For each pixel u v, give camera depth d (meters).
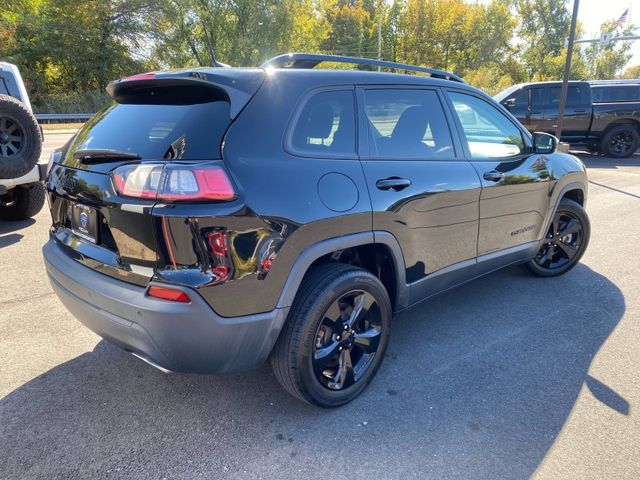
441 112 3.18
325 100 2.52
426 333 3.49
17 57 31.00
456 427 2.47
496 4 55.41
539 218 4.00
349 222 2.43
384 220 2.61
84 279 2.31
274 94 2.33
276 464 2.21
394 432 2.43
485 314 3.80
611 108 13.03
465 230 3.26
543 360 3.12
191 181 1.95
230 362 2.20
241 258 2.05
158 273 2.02
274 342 2.26
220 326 2.06
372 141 2.70
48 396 2.68
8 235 5.73
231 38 38.44
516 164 3.69
